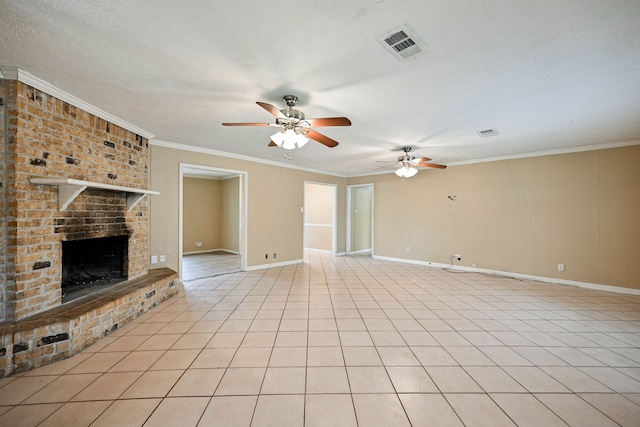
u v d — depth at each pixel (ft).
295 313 10.46
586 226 14.16
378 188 23.20
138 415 5.22
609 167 13.56
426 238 20.21
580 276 14.30
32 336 6.71
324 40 5.57
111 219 10.13
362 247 27.45
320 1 4.53
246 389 5.99
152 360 7.11
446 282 15.23
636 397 5.83
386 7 4.68
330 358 7.27
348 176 25.32
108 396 5.74
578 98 8.32
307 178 21.61
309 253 26.14
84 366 6.82
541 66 6.57
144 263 12.14
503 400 5.72
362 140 13.19
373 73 6.89
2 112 6.75
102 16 4.87
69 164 8.30
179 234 14.40
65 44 5.70
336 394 5.85
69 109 8.27
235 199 25.94
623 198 13.25
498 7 4.67
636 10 4.69
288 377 6.43
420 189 20.58
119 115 9.92
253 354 7.45
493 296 12.71
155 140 13.35
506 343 8.18
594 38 5.48
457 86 7.58
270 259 19.08
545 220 15.35
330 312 10.59
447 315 10.34
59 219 7.98
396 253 21.88
